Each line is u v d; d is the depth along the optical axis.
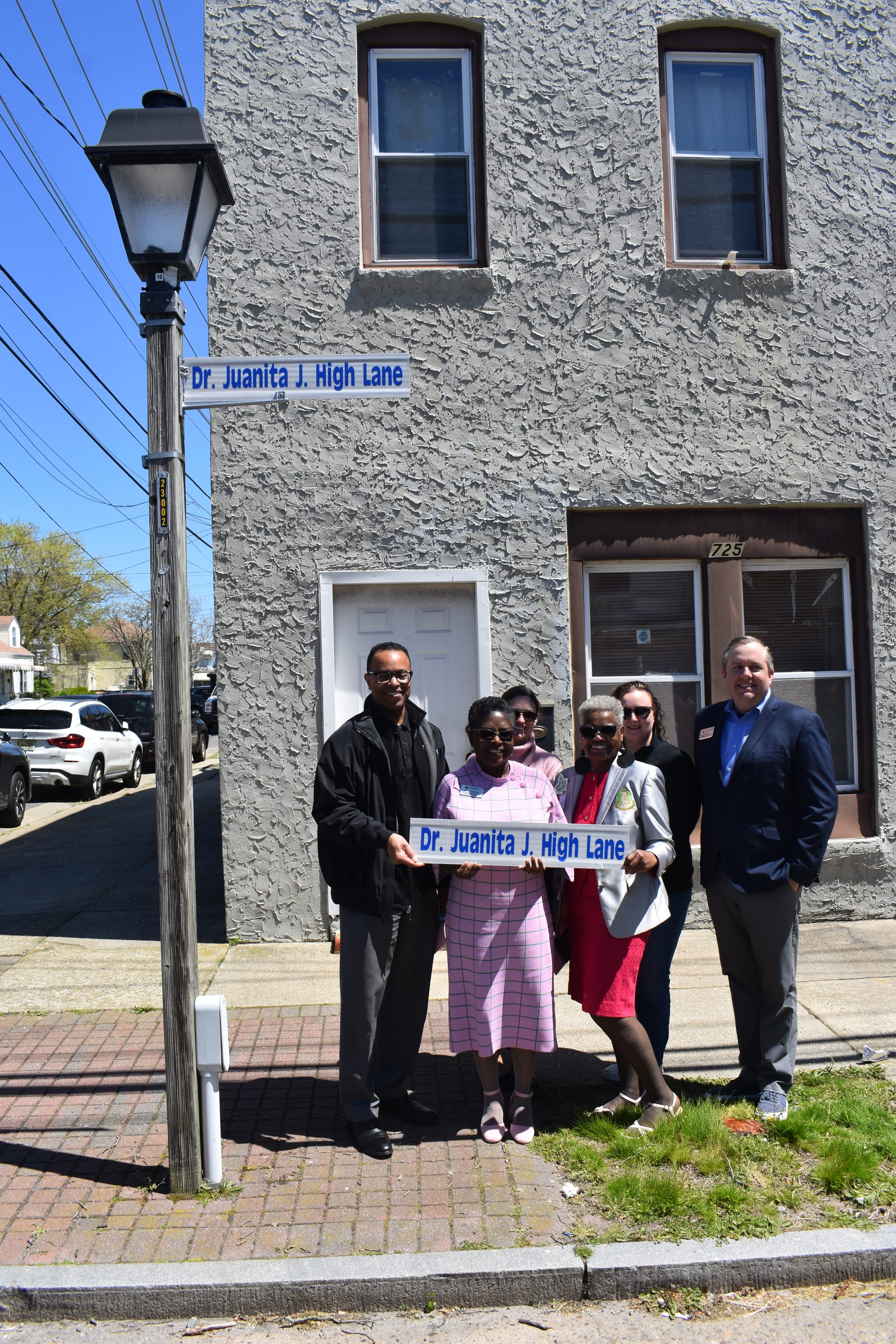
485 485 7.09
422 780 4.37
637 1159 4.00
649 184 7.22
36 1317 3.30
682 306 7.25
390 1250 3.46
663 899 4.28
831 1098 4.49
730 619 7.38
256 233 6.97
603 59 7.22
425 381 7.05
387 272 7.01
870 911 7.38
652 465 7.21
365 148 7.20
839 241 7.42
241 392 4.11
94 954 6.93
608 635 7.42
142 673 72.25
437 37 7.23
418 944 4.39
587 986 4.32
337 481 6.99
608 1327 3.25
